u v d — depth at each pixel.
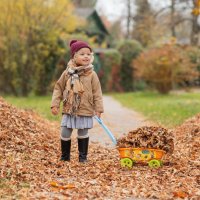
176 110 20.16
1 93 34.53
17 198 6.37
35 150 9.42
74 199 6.47
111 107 23.77
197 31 55.56
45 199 6.38
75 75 8.84
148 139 8.46
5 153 8.82
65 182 7.35
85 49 8.88
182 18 58.81
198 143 10.62
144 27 51.78
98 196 6.70
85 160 8.97
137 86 42.97
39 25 33.06
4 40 32.66
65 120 8.88
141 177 7.76
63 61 35.03
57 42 34.31
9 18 32.56
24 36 33.03
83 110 8.84
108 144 11.48
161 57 33.47
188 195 6.78
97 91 8.91
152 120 16.72
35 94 34.81
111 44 57.28
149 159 8.43
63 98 8.96
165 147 8.43
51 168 8.23
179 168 8.34
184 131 12.57
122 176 7.80
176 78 34.44
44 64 34.19
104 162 8.91
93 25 55.16
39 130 11.02
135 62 34.91
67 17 34.50
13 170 7.62
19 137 9.89
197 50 44.62
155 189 7.09
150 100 28.88
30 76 33.66
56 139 11.07
